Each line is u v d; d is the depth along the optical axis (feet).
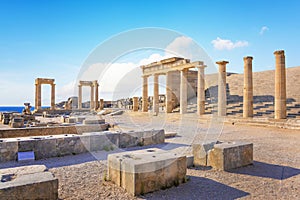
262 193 13.46
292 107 58.90
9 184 10.54
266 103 68.69
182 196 12.87
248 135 36.73
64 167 19.16
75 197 12.63
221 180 15.66
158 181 13.75
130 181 13.15
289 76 78.33
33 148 22.66
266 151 25.00
